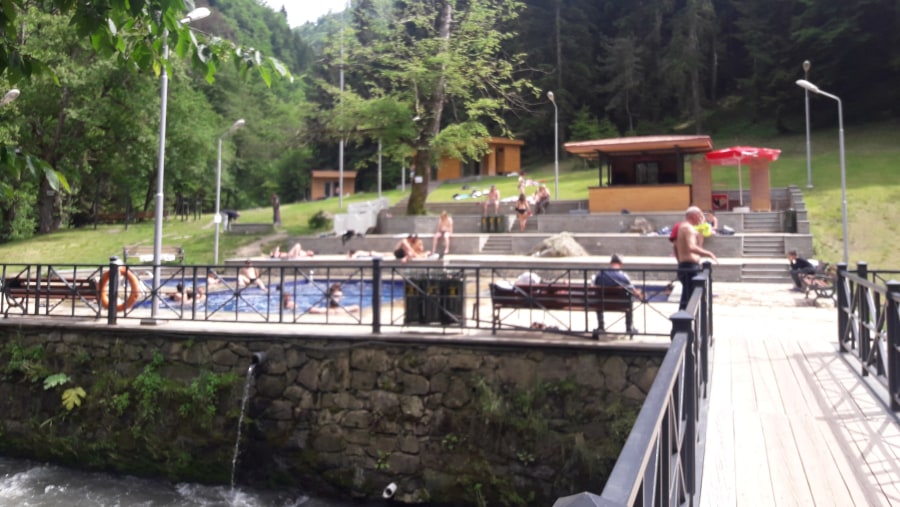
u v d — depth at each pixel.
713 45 58.12
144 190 48.91
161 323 10.22
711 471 4.78
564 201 32.09
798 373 7.60
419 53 29.52
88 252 29.39
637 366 7.93
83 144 35.25
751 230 25.44
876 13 46.25
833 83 49.84
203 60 4.59
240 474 9.02
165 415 9.38
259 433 8.99
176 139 37.94
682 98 56.12
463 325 8.98
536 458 7.92
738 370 7.82
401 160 31.58
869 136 43.97
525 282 9.38
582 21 60.34
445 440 8.33
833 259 22.62
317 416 8.88
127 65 4.72
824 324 11.73
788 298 15.46
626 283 9.24
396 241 25.17
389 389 8.66
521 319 11.50
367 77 34.53
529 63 57.59
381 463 8.50
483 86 30.67
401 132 28.81
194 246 28.91
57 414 10.04
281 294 9.75
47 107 33.03
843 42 47.06
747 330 10.97
